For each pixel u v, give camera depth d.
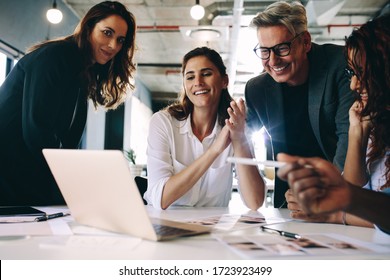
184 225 0.87
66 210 1.24
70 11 5.68
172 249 0.67
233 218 1.08
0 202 1.67
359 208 0.59
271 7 1.56
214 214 1.19
